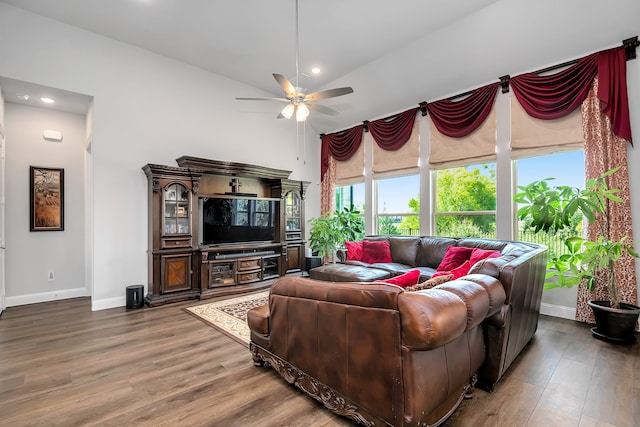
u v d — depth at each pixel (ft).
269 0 10.94
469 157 14.60
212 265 15.20
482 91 13.88
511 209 13.37
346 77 16.83
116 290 13.61
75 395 6.75
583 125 11.21
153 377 7.51
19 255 13.97
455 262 12.53
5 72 11.33
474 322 5.35
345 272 13.55
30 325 11.16
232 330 10.60
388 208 18.72
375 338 5.07
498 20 11.55
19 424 5.79
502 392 6.74
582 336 9.95
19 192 14.02
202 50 14.55
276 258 18.06
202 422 5.83
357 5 11.12
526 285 7.76
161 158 15.06
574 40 11.15
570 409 6.12
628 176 10.48
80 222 15.61
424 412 4.85
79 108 14.70
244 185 17.92
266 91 19.29
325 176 21.97
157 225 13.76
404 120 17.06
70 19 12.25
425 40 13.29
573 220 11.99
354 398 5.45
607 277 10.02
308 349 6.33
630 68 10.42
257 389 6.98
